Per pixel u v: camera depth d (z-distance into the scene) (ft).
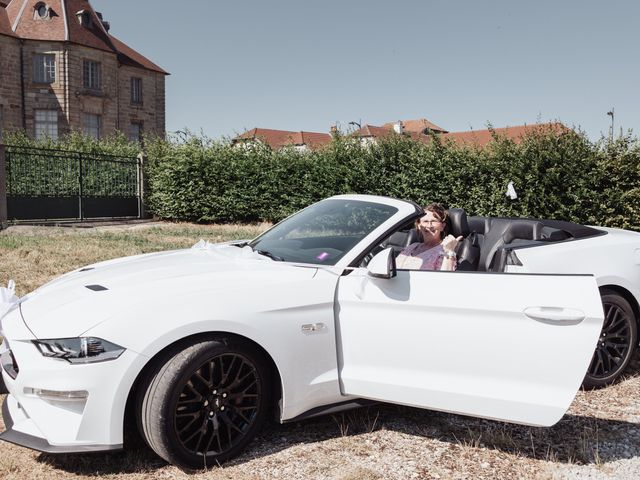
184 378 9.23
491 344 9.78
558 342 9.47
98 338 8.95
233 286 10.07
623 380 14.57
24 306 10.40
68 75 124.36
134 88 145.79
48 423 8.93
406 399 10.21
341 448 10.62
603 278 13.85
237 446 9.97
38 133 124.98
